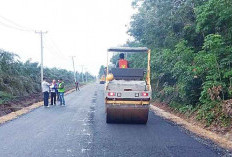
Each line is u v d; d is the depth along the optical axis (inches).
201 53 462.0
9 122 425.7
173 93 647.1
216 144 300.7
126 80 450.0
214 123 393.4
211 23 465.1
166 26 669.3
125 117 418.0
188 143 301.4
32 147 274.4
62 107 660.7
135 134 346.0
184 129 386.9
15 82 932.0
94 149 269.0
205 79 485.4
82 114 531.8
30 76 1263.5
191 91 514.0
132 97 411.2
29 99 876.6
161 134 348.2
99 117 494.6
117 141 305.1
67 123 422.0
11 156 243.3
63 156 244.2
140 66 892.6
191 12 583.8
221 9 423.8
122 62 487.8
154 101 803.4
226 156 253.0
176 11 621.6
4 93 773.3
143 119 418.3
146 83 433.1
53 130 364.2
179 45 520.7
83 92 1370.6
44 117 483.5
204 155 254.8
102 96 1074.1
